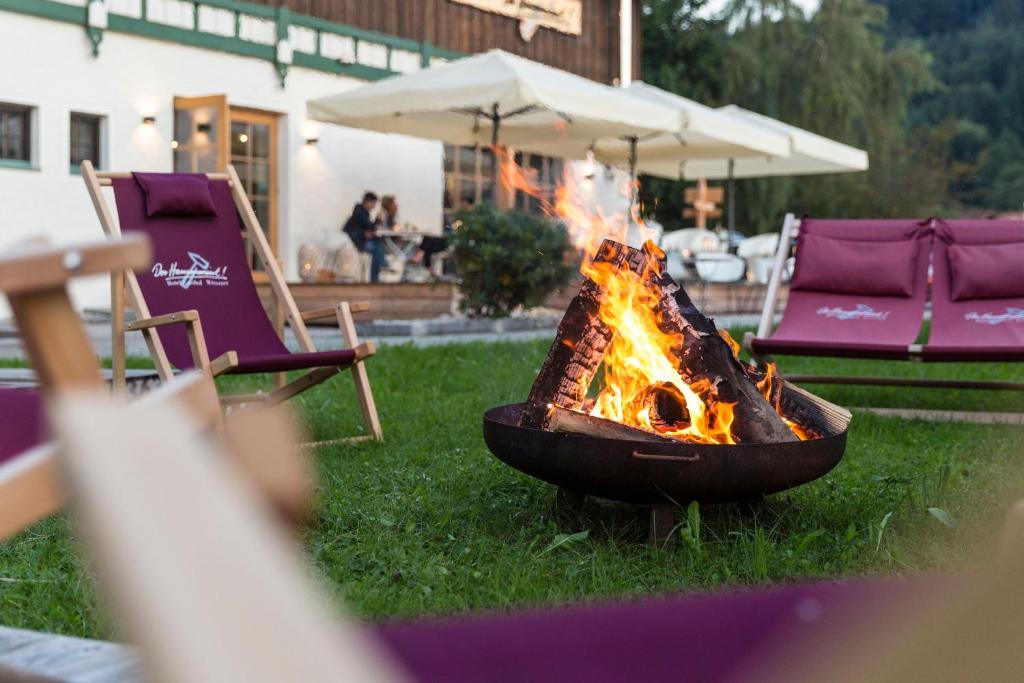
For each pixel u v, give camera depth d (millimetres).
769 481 2693
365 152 13531
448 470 3809
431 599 2387
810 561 2719
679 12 24547
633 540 2938
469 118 11273
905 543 2840
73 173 10562
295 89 12719
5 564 2627
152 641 392
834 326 5625
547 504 3297
